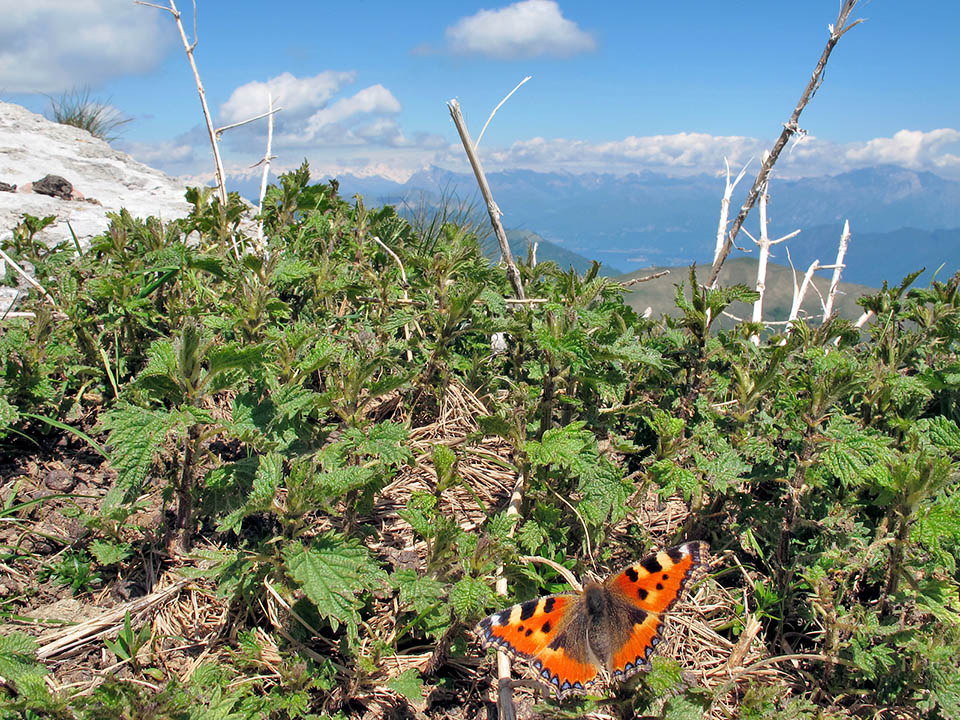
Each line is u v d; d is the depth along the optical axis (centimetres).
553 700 17
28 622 18
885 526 20
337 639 19
